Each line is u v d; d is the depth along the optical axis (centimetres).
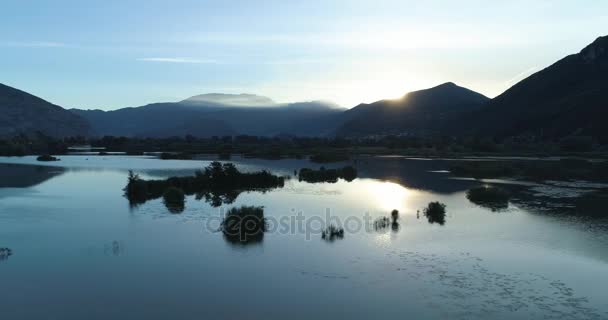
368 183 6738
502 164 9075
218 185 6250
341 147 17525
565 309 2109
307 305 2156
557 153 13062
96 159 11850
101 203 4841
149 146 17925
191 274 2573
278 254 2938
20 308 2138
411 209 4503
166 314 2070
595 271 2619
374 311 2094
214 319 2019
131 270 2645
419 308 2123
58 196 5328
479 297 2250
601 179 7069
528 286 2388
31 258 2870
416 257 2872
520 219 4019
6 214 4216
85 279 2502
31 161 10988
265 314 2064
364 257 2870
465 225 3762
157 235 3425
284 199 5138
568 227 3700
